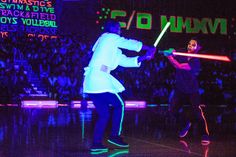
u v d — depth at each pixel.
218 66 18.83
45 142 6.34
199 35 20.69
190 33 20.61
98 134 5.62
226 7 20.97
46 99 16.08
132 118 10.54
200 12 20.77
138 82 17.44
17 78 16.34
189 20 20.61
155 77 17.80
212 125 9.08
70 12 19.22
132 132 7.68
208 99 17.44
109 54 5.54
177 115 7.19
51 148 5.79
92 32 19.50
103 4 19.62
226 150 5.73
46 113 11.80
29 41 17.91
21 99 15.90
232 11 21.00
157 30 20.25
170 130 8.03
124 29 19.88
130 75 17.33
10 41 17.62
